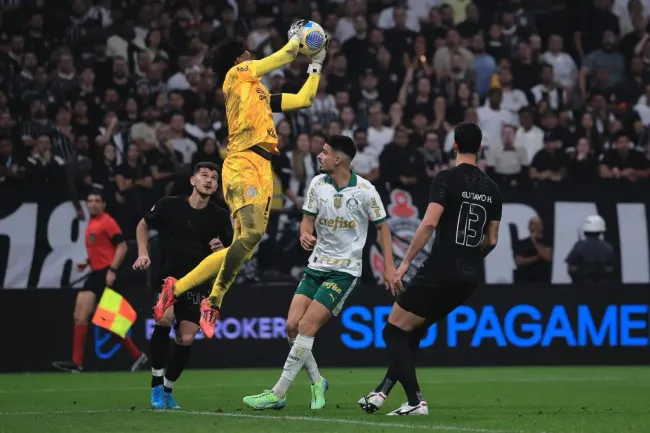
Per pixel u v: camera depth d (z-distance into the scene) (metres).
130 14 32.88
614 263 28.38
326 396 18.08
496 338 26.81
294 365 14.31
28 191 26.77
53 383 21.50
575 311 27.16
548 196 28.45
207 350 25.70
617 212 28.61
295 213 27.64
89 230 24.28
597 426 12.41
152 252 26.06
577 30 35.97
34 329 25.12
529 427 12.18
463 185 13.45
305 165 28.39
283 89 31.33
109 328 23.83
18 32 31.70
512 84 34.03
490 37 34.88
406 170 28.59
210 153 28.36
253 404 14.35
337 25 34.22
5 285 26.30
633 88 34.69
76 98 30.39
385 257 14.58
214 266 14.18
